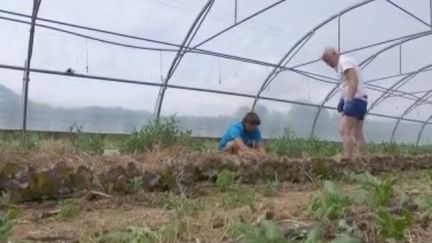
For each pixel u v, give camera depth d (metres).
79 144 7.55
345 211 2.44
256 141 7.90
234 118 12.53
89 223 2.61
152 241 2.10
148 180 3.95
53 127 9.49
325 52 7.06
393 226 2.02
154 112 10.96
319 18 10.73
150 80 10.51
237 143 7.24
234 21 9.98
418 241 2.05
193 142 8.23
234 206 2.93
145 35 9.60
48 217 2.85
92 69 9.59
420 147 15.29
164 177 4.03
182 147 7.46
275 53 11.71
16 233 2.41
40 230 2.49
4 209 3.11
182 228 2.24
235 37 10.59
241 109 12.66
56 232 2.42
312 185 4.53
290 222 2.37
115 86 10.14
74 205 3.06
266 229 1.77
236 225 1.91
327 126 15.23
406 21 11.28
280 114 13.67
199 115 11.87
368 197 2.52
